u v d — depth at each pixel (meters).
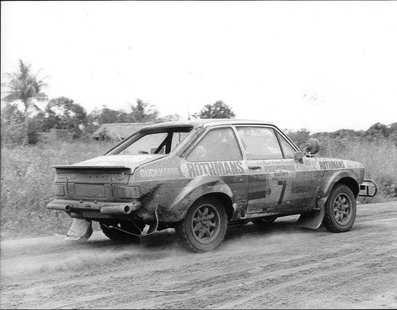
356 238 6.60
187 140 5.92
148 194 5.40
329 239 6.55
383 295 4.16
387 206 9.82
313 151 7.14
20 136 11.70
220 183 5.87
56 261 5.40
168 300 4.05
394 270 4.92
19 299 4.09
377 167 9.09
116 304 3.96
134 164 5.48
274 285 4.44
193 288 4.37
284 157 6.74
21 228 7.39
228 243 6.33
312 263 5.21
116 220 6.05
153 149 6.56
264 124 6.73
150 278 4.70
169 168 5.59
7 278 4.71
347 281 4.55
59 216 8.16
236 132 6.36
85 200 5.79
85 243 6.47
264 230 7.29
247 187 6.16
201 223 5.82
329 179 7.00
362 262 5.24
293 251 5.80
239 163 6.16
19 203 8.18
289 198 6.60
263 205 6.36
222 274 4.81
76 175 5.86
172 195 5.54
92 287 4.42
